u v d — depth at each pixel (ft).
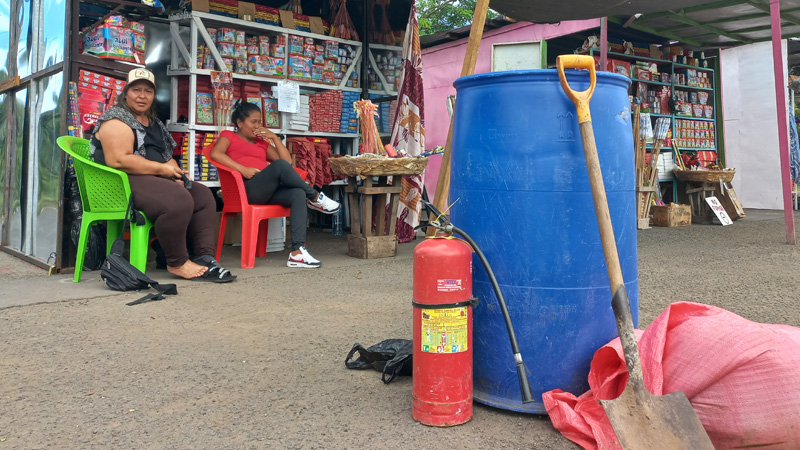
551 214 6.53
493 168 6.73
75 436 6.18
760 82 33.73
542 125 6.52
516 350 6.18
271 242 18.95
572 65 6.37
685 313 6.41
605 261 6.46
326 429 6.36
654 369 5.82
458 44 31.55
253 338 9.59
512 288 6.68
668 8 15.29
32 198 16.72
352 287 13.48
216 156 16.71
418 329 6.43
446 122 32.48
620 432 5.28
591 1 14.33
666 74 31.07
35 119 16.40
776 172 33.68
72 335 9.72
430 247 6.33
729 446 5.60
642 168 25.55
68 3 14.46
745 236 22.47
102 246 15.69
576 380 6.64
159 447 5.94
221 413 6.77
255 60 20.20
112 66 15.76
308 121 21.34
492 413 6.82
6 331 9.93
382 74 22.95
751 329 5.79
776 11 19.49
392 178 17.83
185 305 11.78
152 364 8.36
